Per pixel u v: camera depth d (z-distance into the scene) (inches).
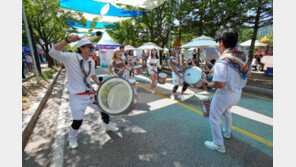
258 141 105.1
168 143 104.4
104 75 395.9
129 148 99.3
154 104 181.3
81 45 84.7
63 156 91.8
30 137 114.8
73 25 548.1
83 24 514.3
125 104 86.2
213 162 86.4
